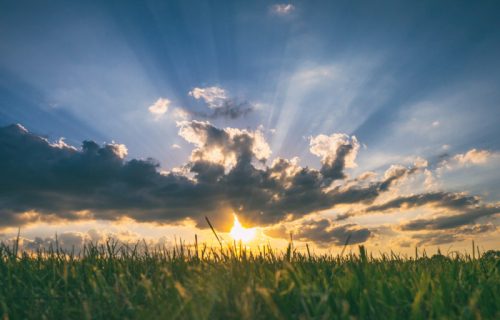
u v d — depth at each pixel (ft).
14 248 16.92
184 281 13.15
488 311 10.87
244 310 10.00
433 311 10.74
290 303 11.08
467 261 16.90
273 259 15.64
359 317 10.41
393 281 13.19
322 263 16.22
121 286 13.23
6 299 12.66
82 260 15.74
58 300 12.69
